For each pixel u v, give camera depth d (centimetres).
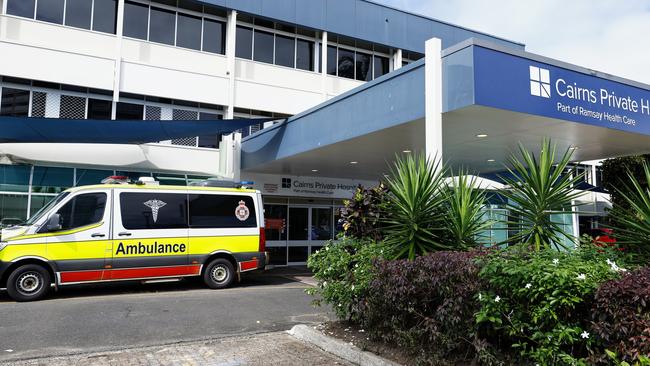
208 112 1838
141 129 1394
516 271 391
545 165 598
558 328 367
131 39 1702
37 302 952
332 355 580
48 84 1578
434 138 855
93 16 1664
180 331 719
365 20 2139
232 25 1853
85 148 1579
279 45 2002
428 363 476
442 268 464
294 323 782
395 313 537
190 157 1755
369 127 1064
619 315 327
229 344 639
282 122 1449
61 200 1033
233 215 1215
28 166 1485
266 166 1628
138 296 1042
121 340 662
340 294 638
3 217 1429
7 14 1520
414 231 610
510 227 628
